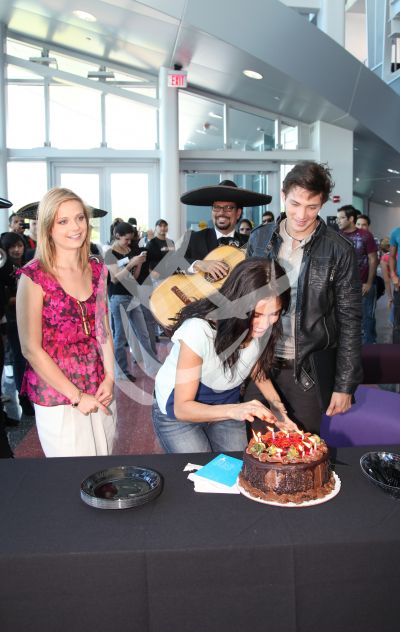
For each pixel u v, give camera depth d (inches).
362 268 218.2
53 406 67.0
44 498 49.1
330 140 323.3
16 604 40.4
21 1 270.2
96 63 319.9
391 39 359.9
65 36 298.7
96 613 40.8
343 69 280.4
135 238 145.4
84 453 68.7
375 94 304.0
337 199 313.7
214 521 44.6
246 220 249.0
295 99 294.5
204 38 249.8
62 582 40.3
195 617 41.2
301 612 41.7
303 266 73.4
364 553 41.4
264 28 249.9
